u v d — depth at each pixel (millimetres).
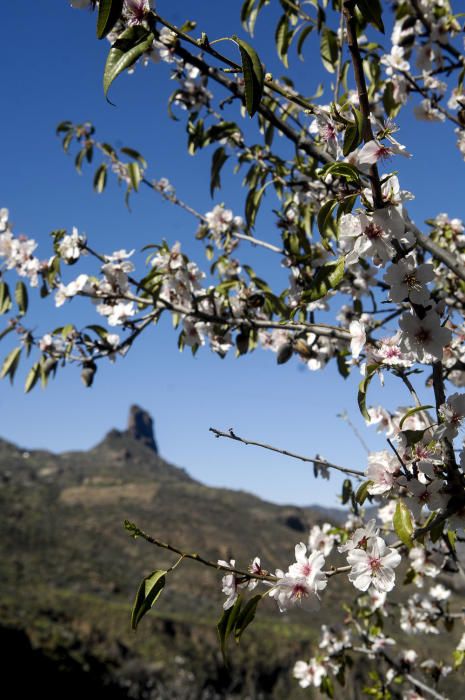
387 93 956
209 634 10680
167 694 8414
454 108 965
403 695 1182
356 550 571
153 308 982
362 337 668
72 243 972
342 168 532
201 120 1010
